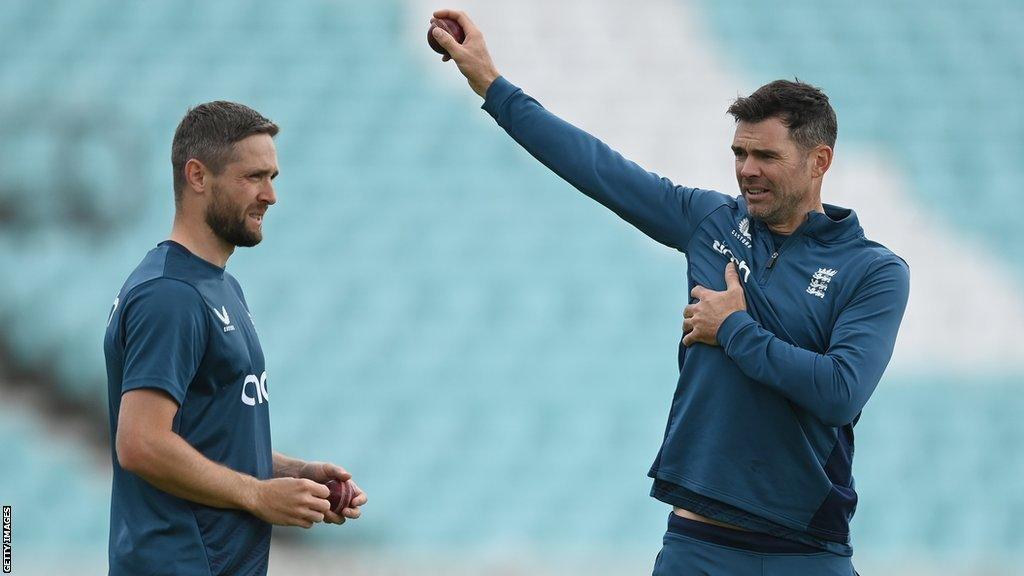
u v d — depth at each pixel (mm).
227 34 37125
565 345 29703
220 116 10281
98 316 29625
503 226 32219
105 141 33250
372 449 27469
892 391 29328
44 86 34875
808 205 11078
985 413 28953
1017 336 30312
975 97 36688
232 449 10297
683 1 38719
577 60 36625
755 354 10266
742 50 37531
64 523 25750
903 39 38438
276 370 28953
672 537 11211
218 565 10016
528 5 38312
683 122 34781
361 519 25594
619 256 31578
